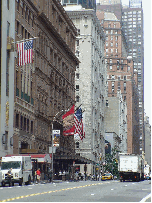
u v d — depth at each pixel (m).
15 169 62.62
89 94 172.25
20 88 91.44
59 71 127.19
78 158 117.38
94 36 182.62
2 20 80.88
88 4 193.25
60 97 130.88
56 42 123.81
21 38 92.00
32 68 100.62
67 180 107.31
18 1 90.81
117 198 35.72
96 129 184.00
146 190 51.28
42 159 83.75
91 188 53.81
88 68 173.50
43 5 111.56
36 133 103.62
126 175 101.19
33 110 101.19
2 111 80.06
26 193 40.16
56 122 121.69
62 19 131.25
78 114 116.06
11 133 84.38
